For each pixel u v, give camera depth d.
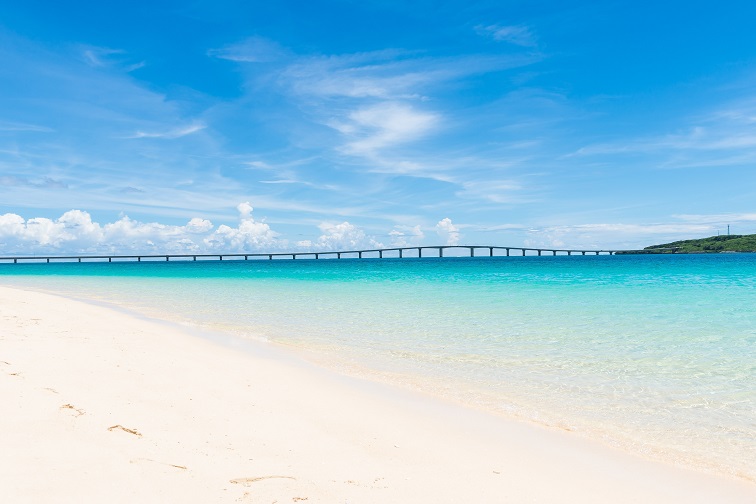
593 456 6.20
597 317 17.97
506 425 7.27
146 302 25.50
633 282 35.53
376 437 6.45
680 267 65.38
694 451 6.43
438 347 13.01
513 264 96.88
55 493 3.85
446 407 8.07
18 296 25.19
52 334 11.98
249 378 9.20
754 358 11.52
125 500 3.88
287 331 15.71
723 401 8.48
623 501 4.98
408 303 23.64
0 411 5.56
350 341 13.93
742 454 6.34
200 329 16.06
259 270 84.75
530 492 5.05
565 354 12.10
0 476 4.02
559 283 35.84
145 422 5.93
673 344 13.14
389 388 9.15
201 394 7.62
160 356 10.40
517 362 11.32
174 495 4.09
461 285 35.66
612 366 10.88
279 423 6.64
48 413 5.70
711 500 5.08
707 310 19.48
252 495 4.32
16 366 7.89
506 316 18.53
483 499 4.79
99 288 37.38
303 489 4.59
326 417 7.16
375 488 4.82
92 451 4.78
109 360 9.28
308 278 51.53
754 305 20.92
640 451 6.40
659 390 9.12
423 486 4.99
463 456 5.98
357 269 81.56
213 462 4.97
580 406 8.23
